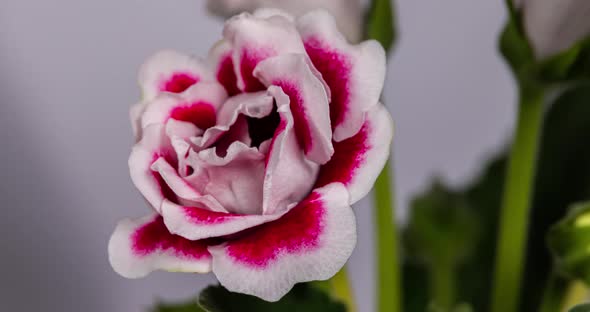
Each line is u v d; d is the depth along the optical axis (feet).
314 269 0.90
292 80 0.92
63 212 1.88
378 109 0.95
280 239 0.91
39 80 1.79
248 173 0.93
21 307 1.85
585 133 1.40
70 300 1.92
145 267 0.93
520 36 1.14
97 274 1.95
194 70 0.99
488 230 1.44
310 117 0.92
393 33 1.18
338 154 0.95
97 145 1.88
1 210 1.79
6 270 1.81
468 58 2.02
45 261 1.87
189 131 0.96
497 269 1.26
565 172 1.40
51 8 1.76
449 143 2.10
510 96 2.06
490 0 1.96
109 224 1.94
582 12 1.09
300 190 0.95
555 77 1.14
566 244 1.13
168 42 1.86
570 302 1.18
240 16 0.96
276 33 0.95
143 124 0.96
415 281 1.43
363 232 2.11
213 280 1.96
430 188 1.36
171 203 0.93
